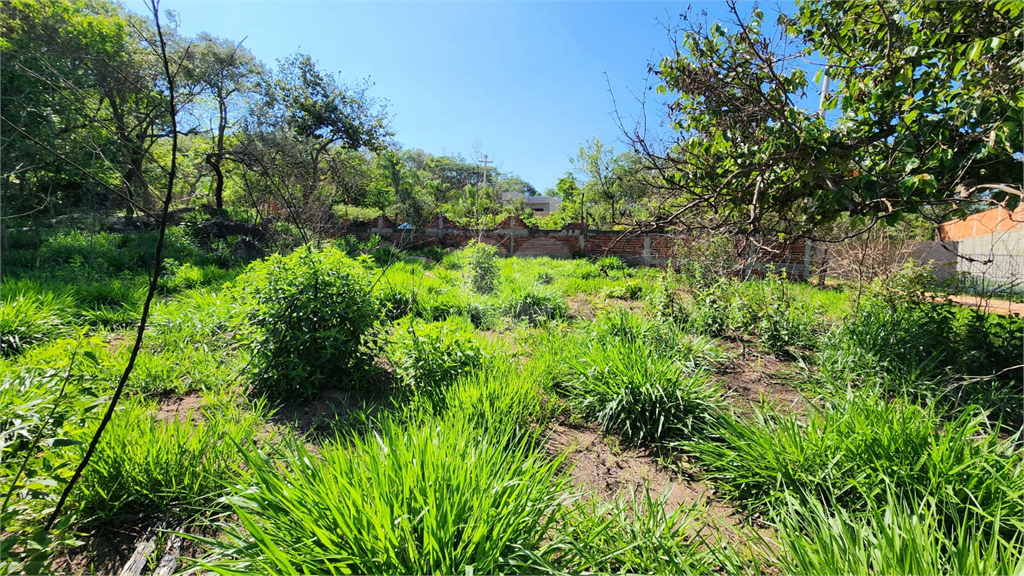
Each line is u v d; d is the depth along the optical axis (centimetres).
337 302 375
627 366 346
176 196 1188
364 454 195
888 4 318
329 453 198
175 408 341
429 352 370
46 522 178
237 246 1133
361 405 360
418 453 184
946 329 452
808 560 169
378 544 151
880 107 322
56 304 530
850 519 192
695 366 443
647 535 197
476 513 164
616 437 325
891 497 182
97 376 309
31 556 151
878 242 613
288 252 636
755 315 593
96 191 1110
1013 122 255
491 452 207
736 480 252
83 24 1048
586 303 849
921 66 334
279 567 146
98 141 798
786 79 362
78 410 196
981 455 218
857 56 367
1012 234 779
